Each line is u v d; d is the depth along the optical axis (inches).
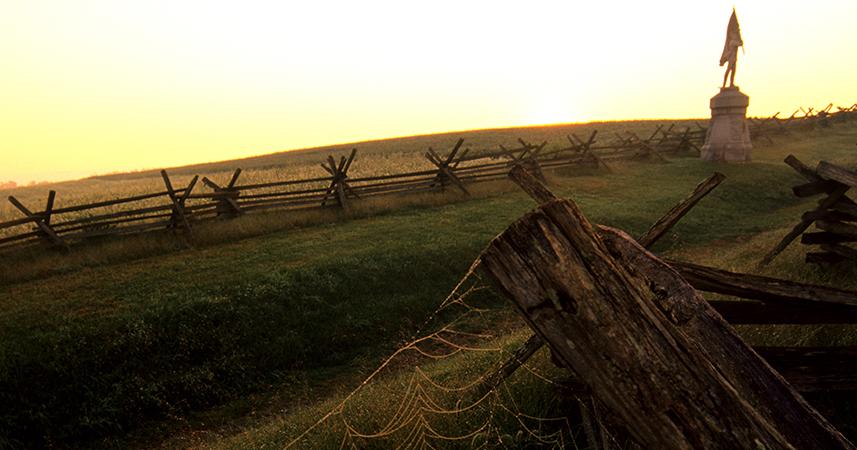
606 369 36.1
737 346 58.3
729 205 716.7
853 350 135.9
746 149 1044.5
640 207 659.4
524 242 39.3
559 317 37.6
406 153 2096.5
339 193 639.1
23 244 474.3
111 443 252.1
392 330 350.6
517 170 89.9
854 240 255.1
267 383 299.0
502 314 366.3
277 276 394.6
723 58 1052.5
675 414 33.9
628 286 37.7
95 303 351.9
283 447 167.6
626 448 101.8
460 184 735.7
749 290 125.3
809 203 743.7
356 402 191.8
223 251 485.4
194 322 327.9
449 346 321.7
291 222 580.4
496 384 160.4
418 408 163.5
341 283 395.2
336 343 334.0
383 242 494.0
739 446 32.1
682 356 35.2
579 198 717.3
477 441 136.7
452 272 433.4
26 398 260.7
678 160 1096.2
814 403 132.8
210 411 277.0
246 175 1408.7
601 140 1893.5
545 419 136.5
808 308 133.8
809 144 1423.5
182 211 526.3
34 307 346.6
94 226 505.4
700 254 484.4
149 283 391.9
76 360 284.4
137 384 281.3
